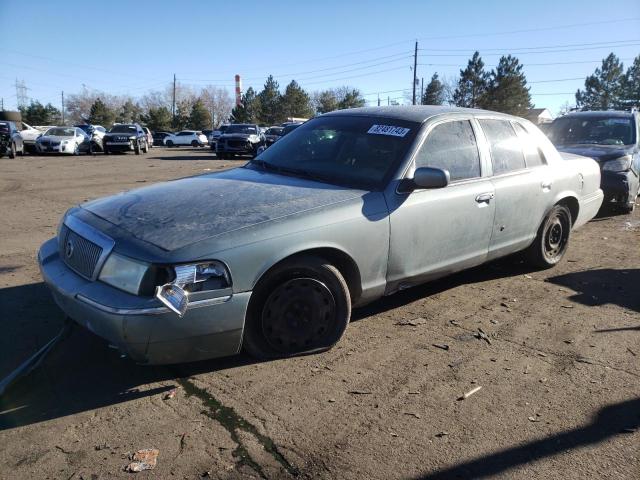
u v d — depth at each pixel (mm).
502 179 4867
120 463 2613
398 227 3932
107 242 3209
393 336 4121
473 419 3047
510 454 2746
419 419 3035
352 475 2570
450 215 4301
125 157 26484
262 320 3494
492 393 3328
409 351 3871
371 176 4062
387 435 2879
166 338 3023
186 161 23547
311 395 3248
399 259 4008
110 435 2832
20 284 5090
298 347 3676
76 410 3057
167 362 3145
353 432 2900
